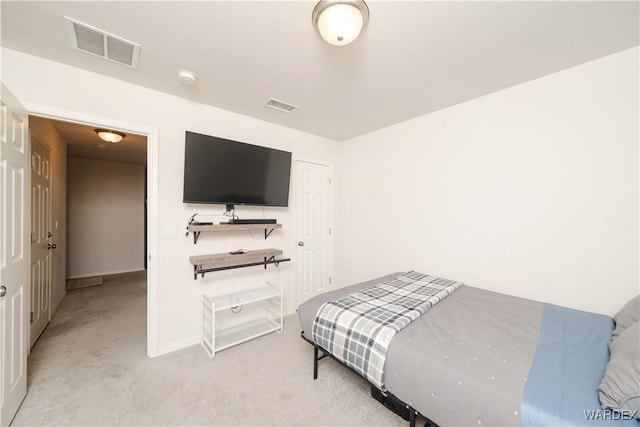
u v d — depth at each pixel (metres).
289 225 3.25
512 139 2.21
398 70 1.94
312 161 3.47
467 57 1.79
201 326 2.52
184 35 1.57
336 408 1.66
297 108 2.63
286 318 3.11
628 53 1.72
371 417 1.59
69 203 4.77
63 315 3.10
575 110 1.91
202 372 2.02
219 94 2.33
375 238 3.34
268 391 1.81
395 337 1.42
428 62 1.84
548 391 0.99
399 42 1.62
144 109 2.20
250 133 2.85
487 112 2.35
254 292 2.78
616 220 1.77
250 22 1.46
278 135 3.10
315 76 2.03
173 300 2.36
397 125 3.08
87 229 4.96
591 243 1.86
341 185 3.79
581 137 1.89
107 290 4.09
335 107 2.61
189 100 2.43
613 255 1.79
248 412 1.63
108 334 2.63
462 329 1.50
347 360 1.55
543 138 2.05
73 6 1.35
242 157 2.65
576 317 1.67
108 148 4.23
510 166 2.22
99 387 1.83
